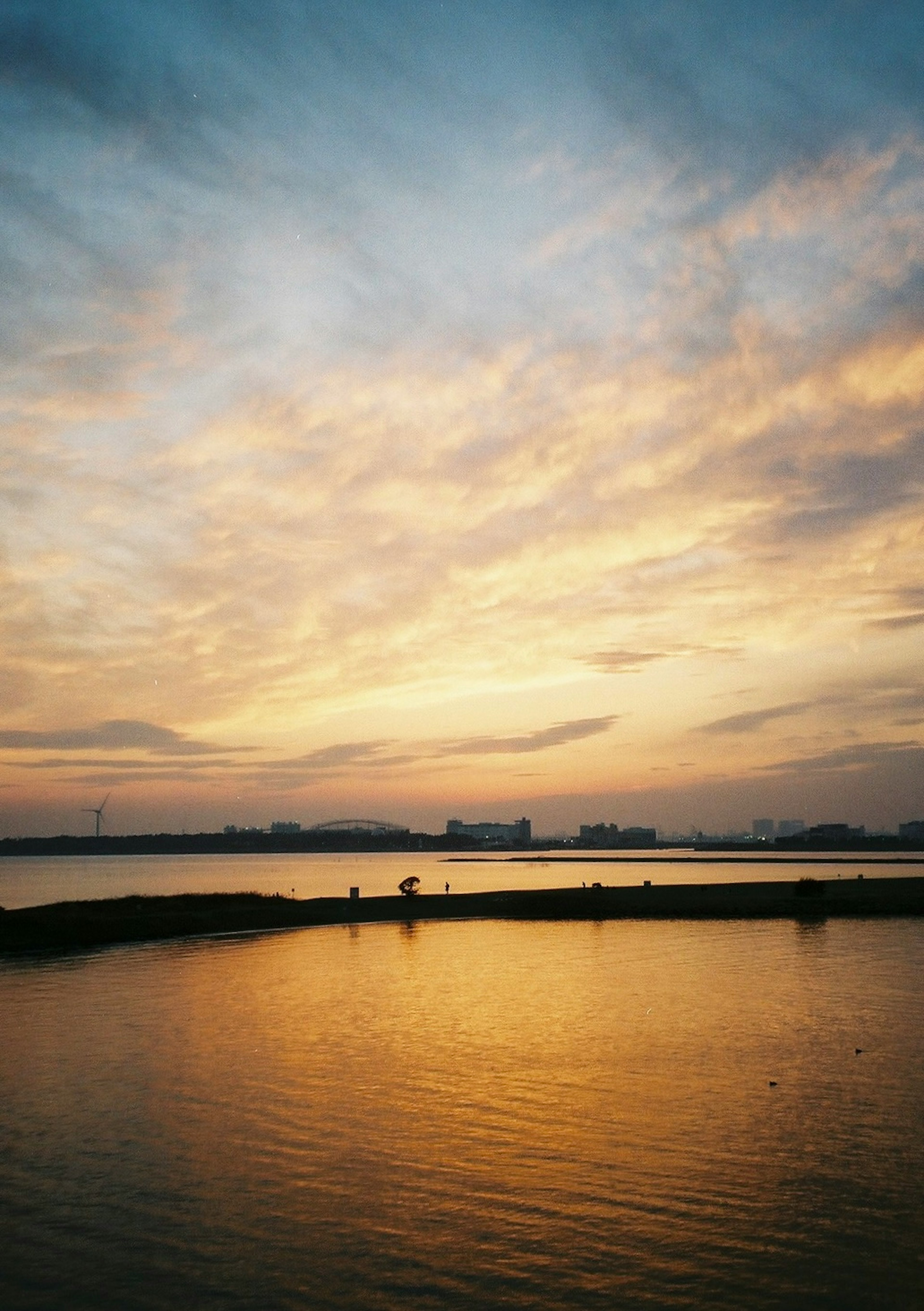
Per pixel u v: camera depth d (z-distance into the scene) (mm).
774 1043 28359
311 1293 13516
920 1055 26844
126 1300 13352
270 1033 29984
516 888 118938
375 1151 19016
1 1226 15719
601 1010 33656
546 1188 17141
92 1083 24031
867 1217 15891
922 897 79312
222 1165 18328
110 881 161375
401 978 41656
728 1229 15453
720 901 77938
